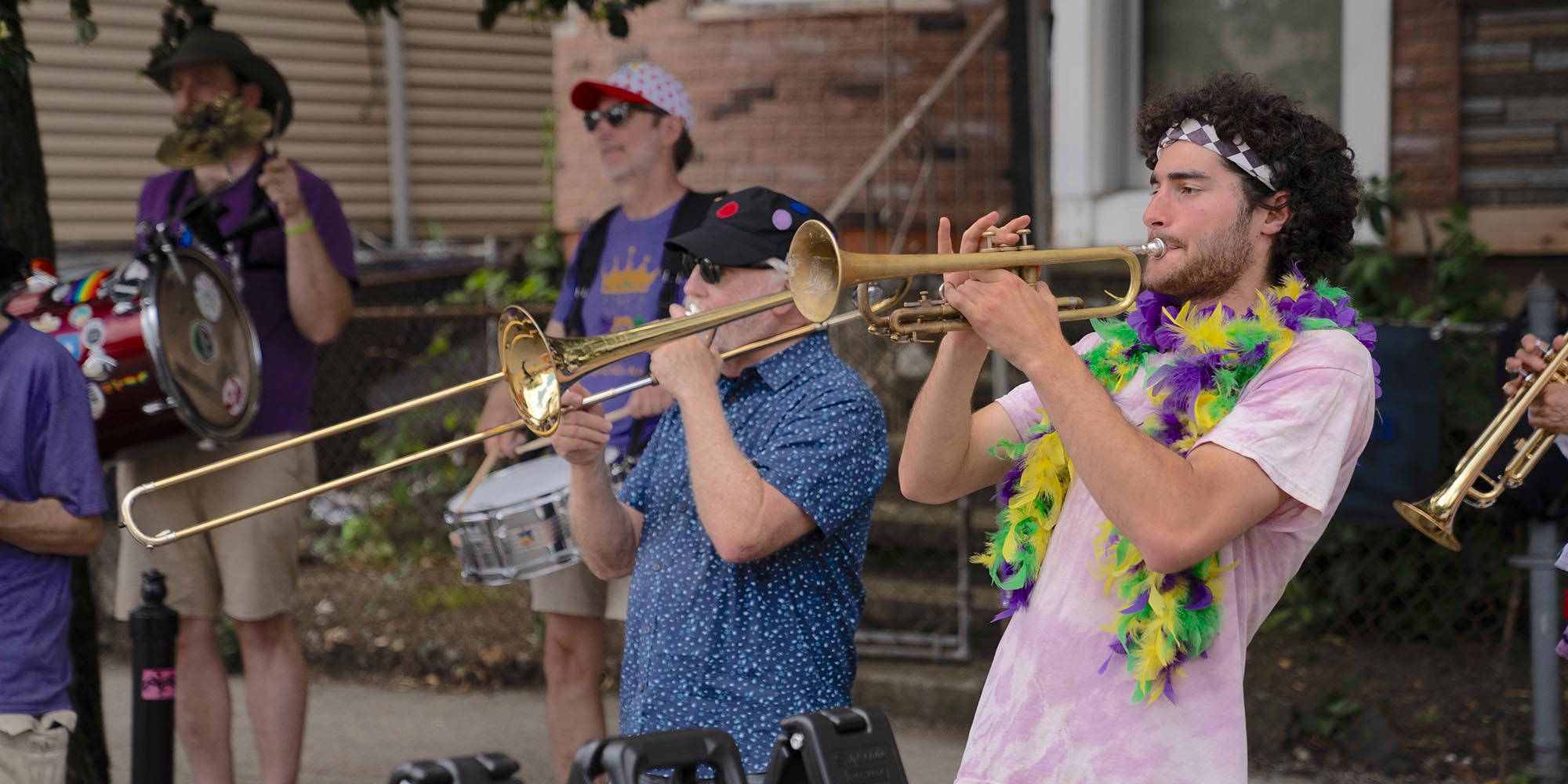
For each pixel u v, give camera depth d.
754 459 2.73
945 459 2.45
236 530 4.40
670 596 2.77
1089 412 2.04
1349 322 2.19
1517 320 4.65
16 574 3.21
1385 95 6.14
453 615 6.63
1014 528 2.33
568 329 4.48
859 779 1.70
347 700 5.91
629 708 2.81
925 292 2.37
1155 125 2.30
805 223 2.21
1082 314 2.26
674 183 4.47
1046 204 6.75
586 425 2.89
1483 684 5.26
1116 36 6.64
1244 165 2.18
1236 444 2.04
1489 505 3.37
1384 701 5.02
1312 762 4.86
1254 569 2.17
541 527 3.76
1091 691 2.15
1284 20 6.45
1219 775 2.08
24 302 4.01
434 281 8.82
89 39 4.14
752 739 2.64
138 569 4.39
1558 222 5.89
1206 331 2.18
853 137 7.54
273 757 4.45
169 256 4.09
